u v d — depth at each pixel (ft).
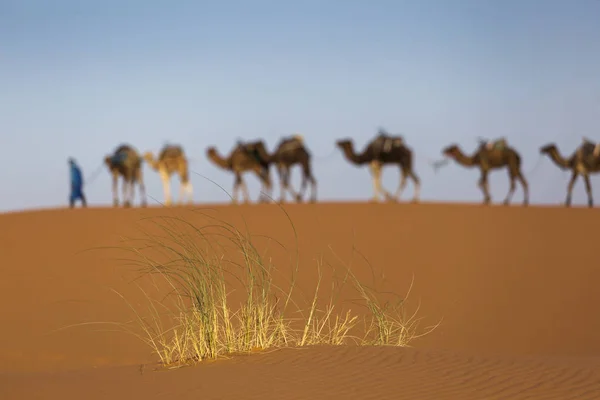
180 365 101.91
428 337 200.13
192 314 109.40
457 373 89.56
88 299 220.64
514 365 93.56
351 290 229.04
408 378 87.45
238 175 375.25
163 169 368.07
